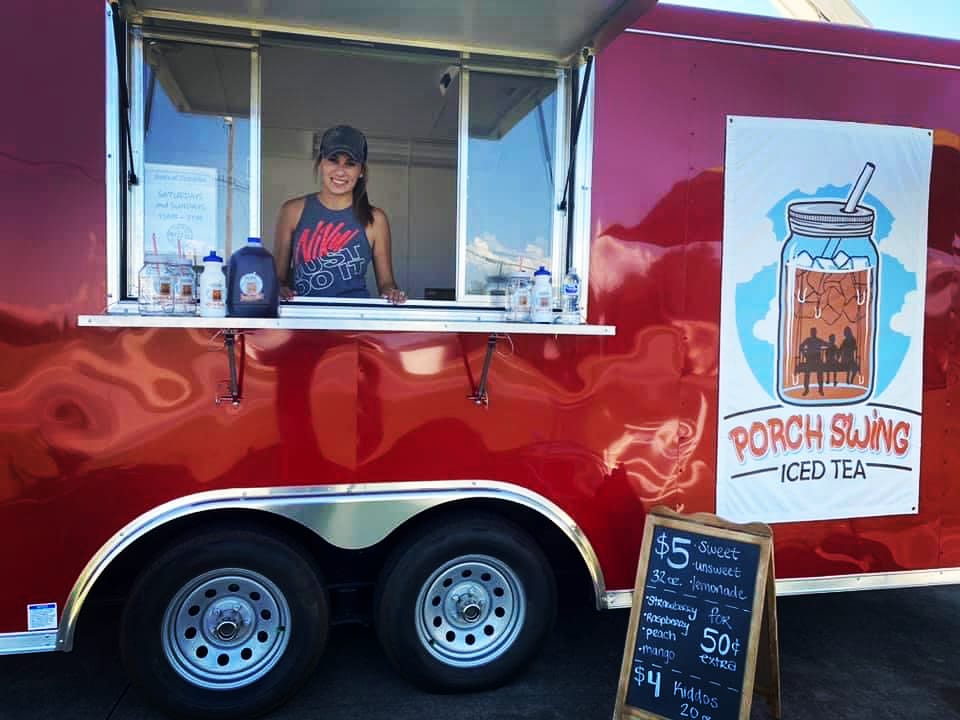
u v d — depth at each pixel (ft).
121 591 8.63
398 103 11.57
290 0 7.73
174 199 8.59
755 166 9.21
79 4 7.47
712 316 9.14
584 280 8.73
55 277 7.47
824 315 9.51
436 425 8.43
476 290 9.28
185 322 7.16
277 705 8.21
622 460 8.96
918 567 9.99
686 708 7.61
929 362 9.93
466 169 9.23
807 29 9.33
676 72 8.95
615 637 10.60
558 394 8.75
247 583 8.14
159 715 8.34
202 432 7.86
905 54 9.66
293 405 8.07
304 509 8.09
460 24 8.26
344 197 10.13
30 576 7.55
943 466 10.04
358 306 8.67
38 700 8.64
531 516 9.37
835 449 9.62
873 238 9.63
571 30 8.27
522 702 8.75
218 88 8.68
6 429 7.43
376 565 9.02
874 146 9.59
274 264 7.93
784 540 9.51
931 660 10.18
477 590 8.84
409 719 8.32
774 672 8.43
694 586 7.91
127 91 7.82
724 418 9.24
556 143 9.19
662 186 8.95
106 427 7.64
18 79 7.36
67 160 7.47
